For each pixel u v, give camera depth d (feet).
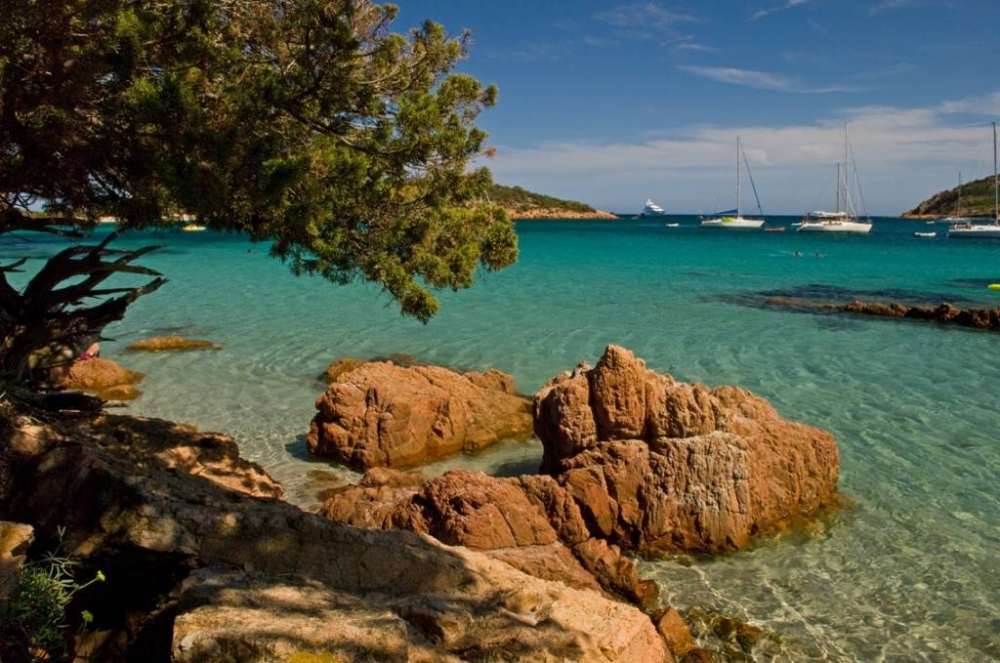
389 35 30.48
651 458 36.47
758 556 35.19
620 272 174.60
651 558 34.99
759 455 38.22
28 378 33.04
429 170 31.65
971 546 35.94
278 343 83.92
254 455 47.73
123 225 26.05
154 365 71.82
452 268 33.09
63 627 18.12
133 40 23.22
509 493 33.88
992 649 27.89
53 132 23.34
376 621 17.78
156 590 20.98
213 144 23.76
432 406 49.03
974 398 61.93
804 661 27.09
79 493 20.84
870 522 38.63
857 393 63.62
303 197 28.30
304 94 27.91
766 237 376.68
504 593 22.81
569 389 38.14
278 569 21.25
